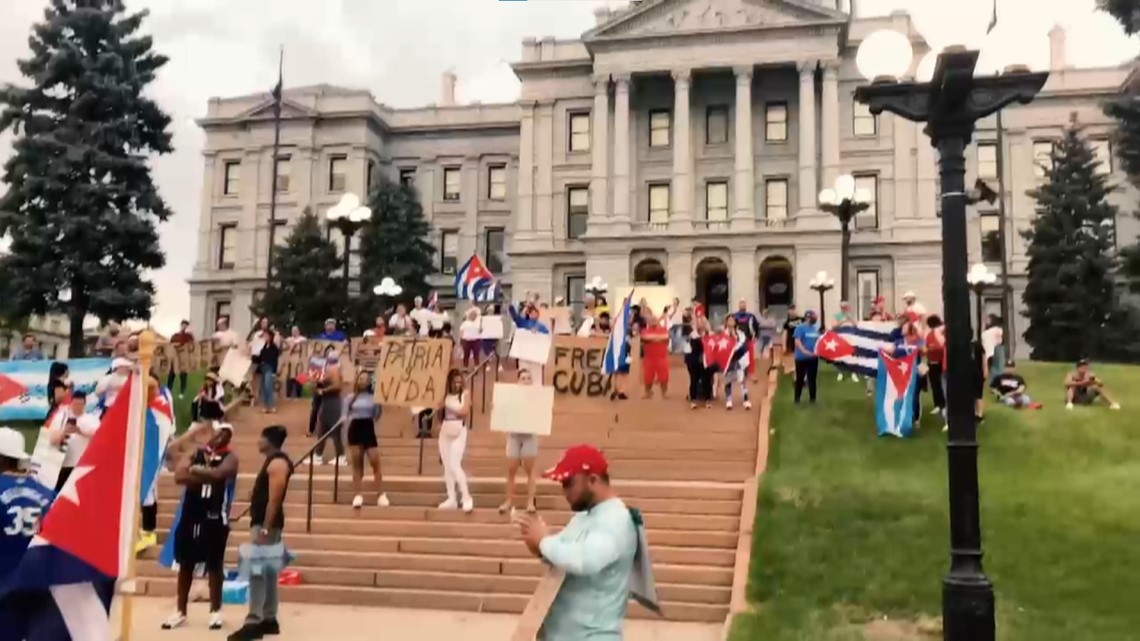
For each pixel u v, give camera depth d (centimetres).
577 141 6003
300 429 2181
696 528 1437
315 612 1239
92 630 679
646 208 5775
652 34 5625
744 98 5516
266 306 5319
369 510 1518
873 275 5500
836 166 5422
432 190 6881
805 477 1611
